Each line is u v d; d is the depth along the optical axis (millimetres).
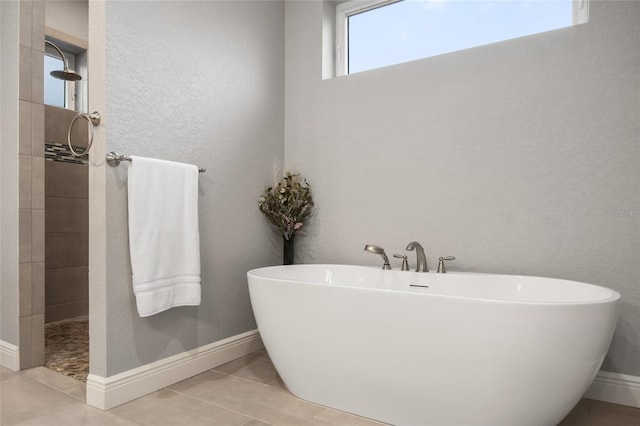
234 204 2506
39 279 2322
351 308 1690
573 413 1773
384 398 1676
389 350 1623
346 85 2688
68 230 3520
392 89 2516
